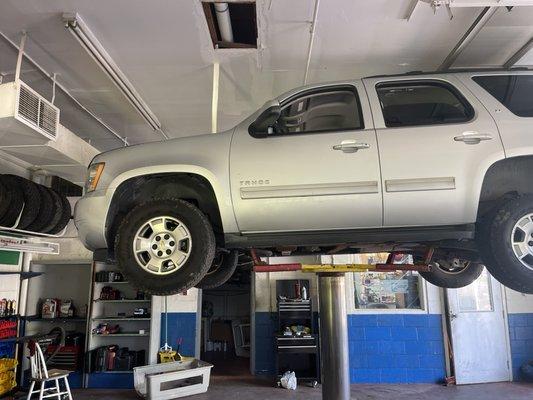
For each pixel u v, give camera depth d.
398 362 6.93
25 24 3.59
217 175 2.74
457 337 6.82
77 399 6.22
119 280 7.21
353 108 2.94
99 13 3.47
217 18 3.52
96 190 2.92
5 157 5.76
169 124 5.92
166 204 2.73
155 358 7.00
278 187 2.66
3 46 3.93
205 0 3.30
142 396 6.26
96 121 5.69
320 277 3.42
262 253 3.50
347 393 3.17
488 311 6.96
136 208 2.76
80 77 4.48
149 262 2.68
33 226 5.06
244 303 11.60
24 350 6.79
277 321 7.41
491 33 3.76
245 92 4.91
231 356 9.81
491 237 2.55
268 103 2.85
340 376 3.19
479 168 2.56
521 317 6.96
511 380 6.78
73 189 7.45
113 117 5.56
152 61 4.22
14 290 6.88
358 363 6.95
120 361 6.96
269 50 4.04
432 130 2.65
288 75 4.53
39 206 5.03
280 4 3.36
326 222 2.63
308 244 2.77
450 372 6.80
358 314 7.08
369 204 2.58
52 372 5.51
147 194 3.04
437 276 3.89
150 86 4.77
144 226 2.72
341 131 2.72
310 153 2.68
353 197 2.58
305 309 7.10
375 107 2.77
